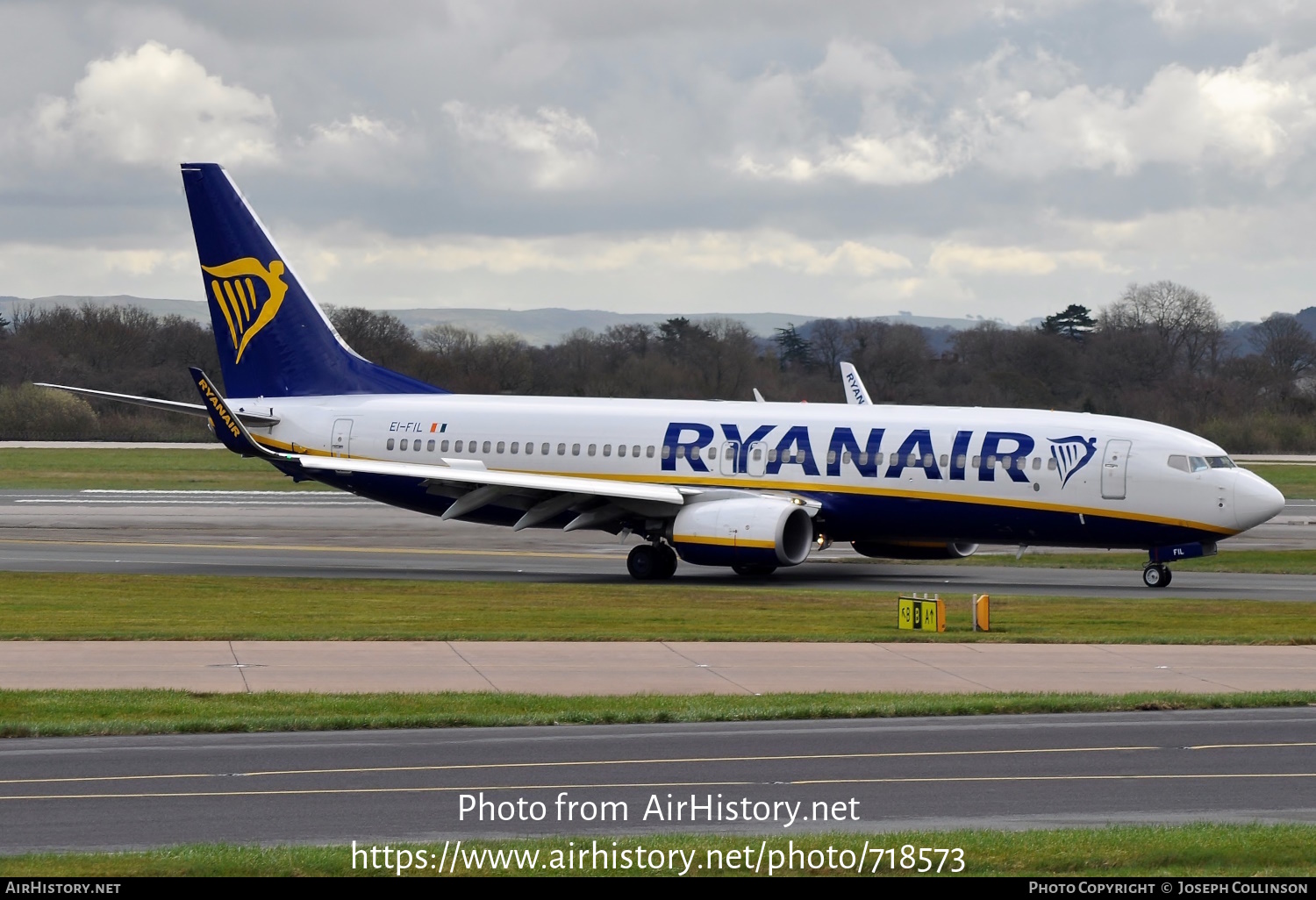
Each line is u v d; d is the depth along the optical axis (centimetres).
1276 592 15538
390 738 7894
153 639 11200
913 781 6950
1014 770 7169
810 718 8519
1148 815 6341
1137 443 15800
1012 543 16512
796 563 16575
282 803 6456
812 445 16988
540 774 7044
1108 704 8838
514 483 16850
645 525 17362
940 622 12062
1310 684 9638
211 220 19788
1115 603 14325
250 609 13538
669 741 7812
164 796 6550
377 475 18650
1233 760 7419
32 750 7519
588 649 10888
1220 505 15350
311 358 19738
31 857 5494
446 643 11131
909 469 16500
